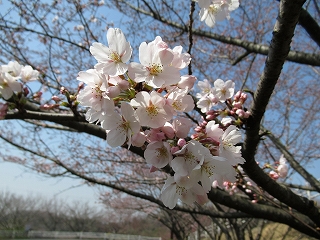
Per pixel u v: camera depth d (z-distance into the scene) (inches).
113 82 43.9
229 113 88.4
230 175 45.7
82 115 90.8
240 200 134.3
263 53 171.3
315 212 112.9
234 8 83.7
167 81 42.2
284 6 62.7
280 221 137.1
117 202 498.6
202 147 41.3
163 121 42.6
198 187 43.8
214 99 90.3
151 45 43.1
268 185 103.5
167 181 46.3
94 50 44.2
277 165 113.4
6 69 82.0
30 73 88.4
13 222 1355.8
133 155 283.1
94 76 45.8
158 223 991.0
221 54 258.5
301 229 138.0
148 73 42.3
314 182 143.0
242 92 93.3
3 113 81.3
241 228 304.2
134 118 42.7
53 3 177.8
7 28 156.2
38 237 1120.8
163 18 197.9
